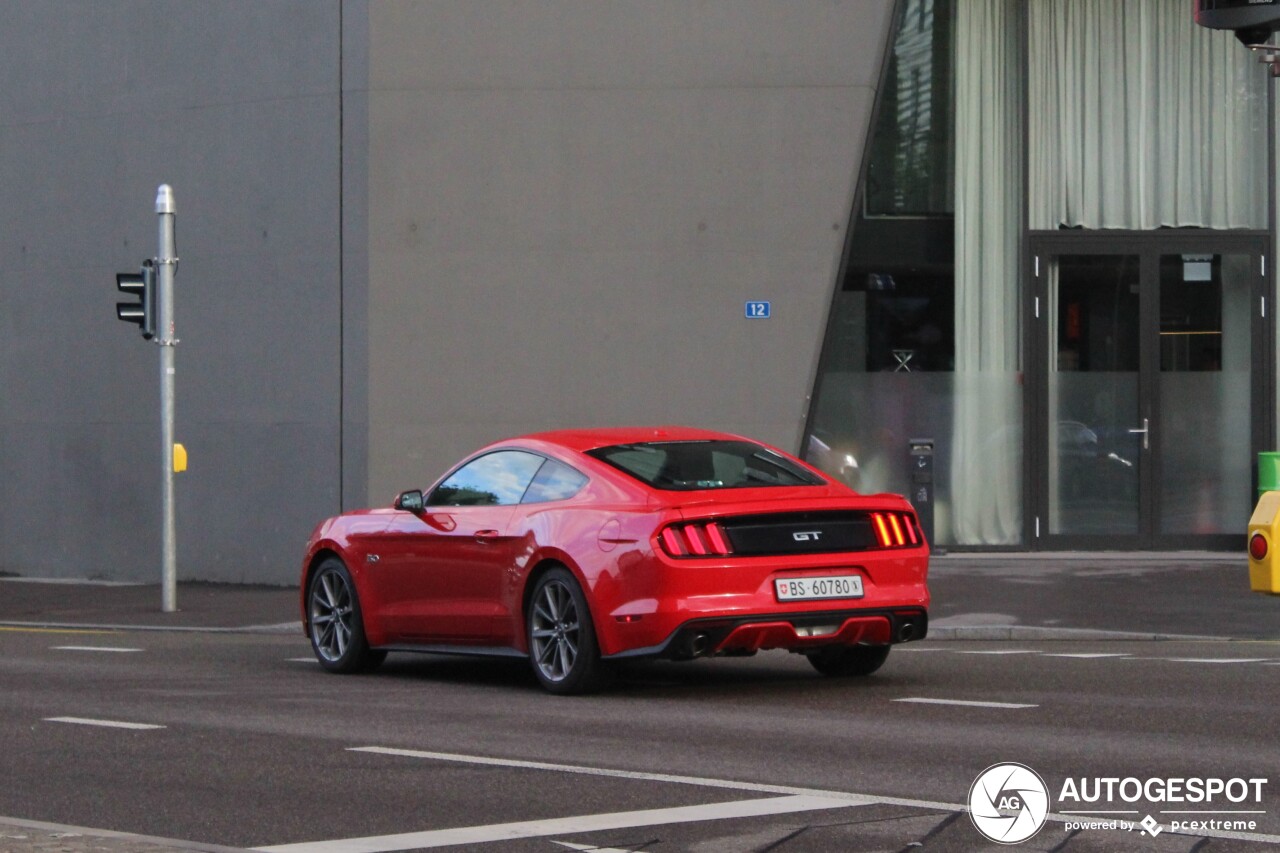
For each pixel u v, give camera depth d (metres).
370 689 11.65
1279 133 21.31
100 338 23.17
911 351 21.30
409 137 20.38
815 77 20.25
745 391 20.36
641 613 10.34
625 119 20.33
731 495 10.68
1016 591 17.50
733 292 20.36
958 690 10.88
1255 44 15.27
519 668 13.11
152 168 22.41
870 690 10.98
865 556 10.70
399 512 12.45
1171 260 21.36
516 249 20.41
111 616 18.34
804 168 20.28
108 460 23.12
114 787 7.90
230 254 21.61
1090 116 21.53
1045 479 21.30
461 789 7.65
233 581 21.72
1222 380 21.30
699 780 7.74
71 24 23.28
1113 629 14.78
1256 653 13.23
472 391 20.42
